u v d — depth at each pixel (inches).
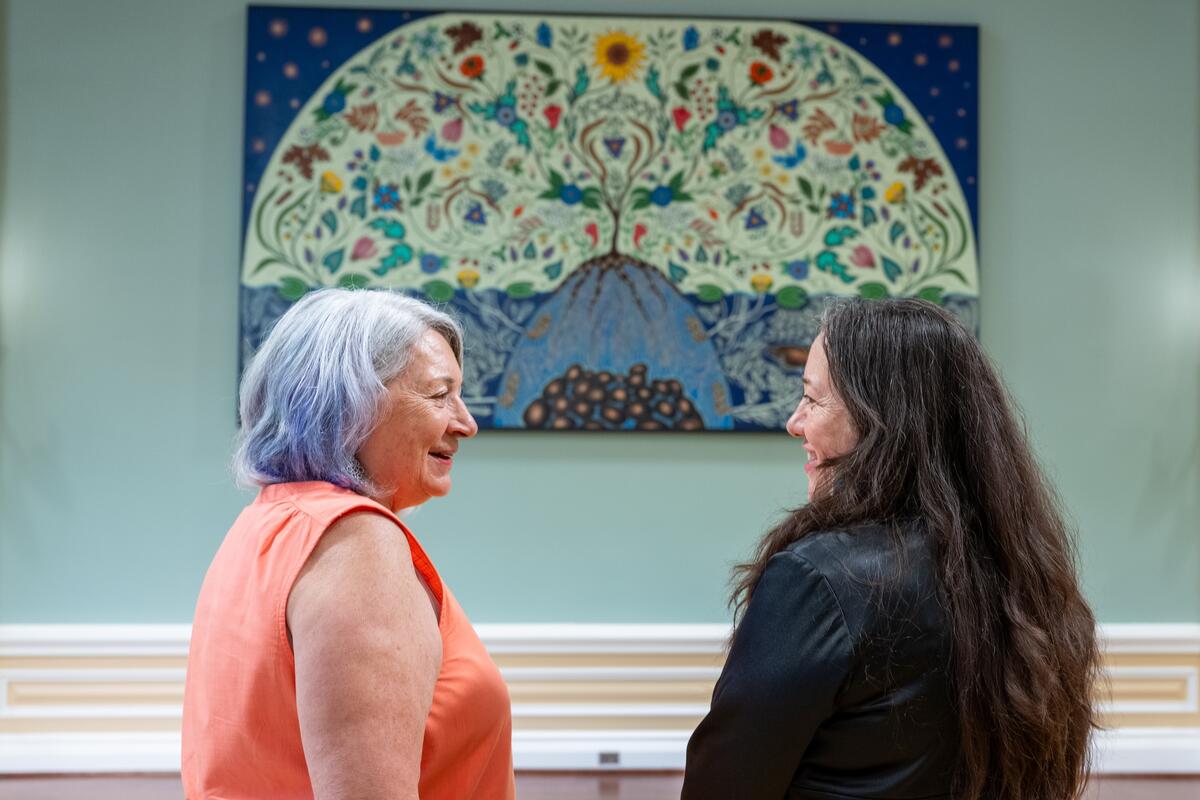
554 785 140.2
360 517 46.3
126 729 145.3
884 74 150.3
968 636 46.6
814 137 149.8
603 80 149.1
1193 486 152.3
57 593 146.3
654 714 147.6
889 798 46.7
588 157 148.6
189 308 148.3
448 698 49.3
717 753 48.7
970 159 149.9
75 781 140.9
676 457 150.1
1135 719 150.6
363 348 50.3
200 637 49.1
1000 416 51.6
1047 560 49.5
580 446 149.7
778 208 149.3
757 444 150.3
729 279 148.7
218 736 45.8
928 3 153.0
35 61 147.3
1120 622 151.9
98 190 147.6
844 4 152.3
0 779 141.6
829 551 48.7
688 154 149.1
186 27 148.5
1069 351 152.9
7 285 146.7
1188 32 154.0
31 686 144.9
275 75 146.7
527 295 147.6
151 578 147.1
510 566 149.3
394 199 147.3
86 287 147.4
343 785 41.1
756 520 149.9
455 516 148.9
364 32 147.6
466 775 51.0
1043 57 153.6
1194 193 153.9
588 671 147.5
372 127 147.4
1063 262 153.2
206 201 148.6
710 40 149.6
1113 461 152.8
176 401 147.9
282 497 48.5
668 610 149.7
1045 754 46.4
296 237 146.3
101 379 147.3
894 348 52.4
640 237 148.5
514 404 147.5
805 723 46.9
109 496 147.1
